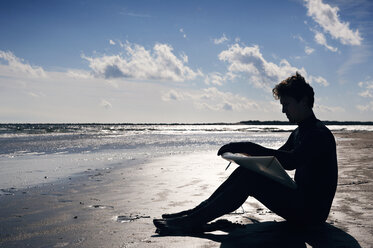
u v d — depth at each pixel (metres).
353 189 4.79
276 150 2.75
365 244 2.55
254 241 2.66
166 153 13.02
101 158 10.94
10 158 11.08
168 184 5.71
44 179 6.52
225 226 3.05
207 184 5.66
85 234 2.92
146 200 4.43
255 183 2.82
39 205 4.21
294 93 2.79
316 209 2.79
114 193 4.97
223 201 2.84
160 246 2.55
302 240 2.67
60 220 3.45
